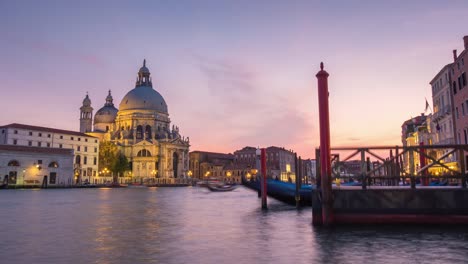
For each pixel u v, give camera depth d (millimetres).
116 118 185375
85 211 32219
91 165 143125
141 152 169250
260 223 23125
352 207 19953
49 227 21375
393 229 18641
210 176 194125
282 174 173875
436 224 19203
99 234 18625
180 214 29391
